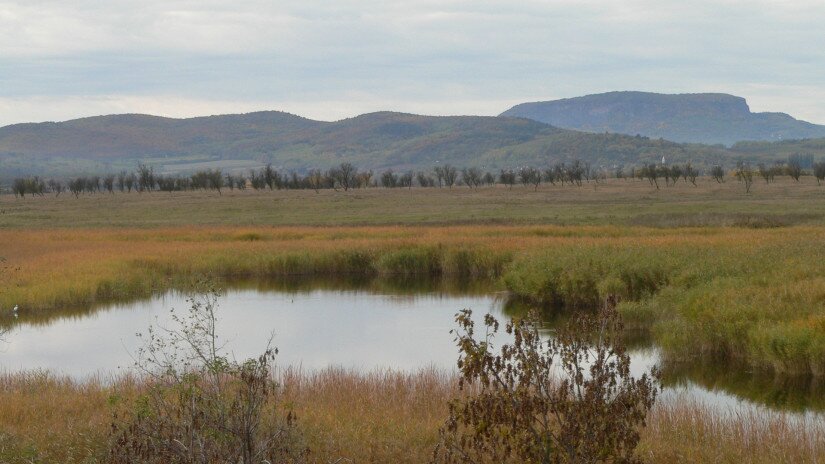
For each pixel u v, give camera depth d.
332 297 35.47
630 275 30.77
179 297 35.06
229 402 10.20
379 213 88.06
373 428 12.67
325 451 11.24
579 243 42.03
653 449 11.30
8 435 11.84
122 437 10.05
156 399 10.32
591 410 8.45
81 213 98.38
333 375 17.45
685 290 27.64
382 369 20.92
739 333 21.12
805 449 11.65
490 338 25.44
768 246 35.16
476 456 10.06
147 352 21.92
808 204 81.94
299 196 124.50
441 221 71.44
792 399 17.19
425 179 165.75
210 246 49.97
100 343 25.23
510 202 103.06
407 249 45.09
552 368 16.17
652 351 22.73
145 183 163.50
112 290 35.09
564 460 8.41
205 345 20.67
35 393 15.88
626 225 62.41
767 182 129.38
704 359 21.34
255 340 25.72
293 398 14.91
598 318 8.93
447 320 29.19
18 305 31.61
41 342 25.62
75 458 10.97
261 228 65.56
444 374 18.06
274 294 36.47
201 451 8.96
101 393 15.23
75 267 39.09
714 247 37.16
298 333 26.95
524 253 39.50
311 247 47.09
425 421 13.16
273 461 9.64
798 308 21.75
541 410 8.53
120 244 52.59
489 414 8.51
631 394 8.65
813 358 18.80
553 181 152.62
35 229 70.88
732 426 13.05
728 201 91.25
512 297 34.78
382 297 35.34
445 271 42.69
